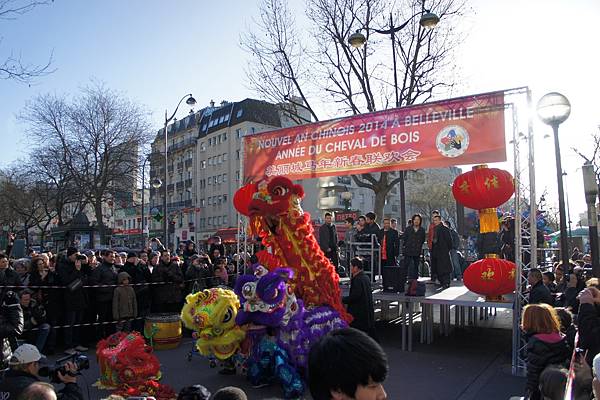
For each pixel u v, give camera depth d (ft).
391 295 31.17
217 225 189.98
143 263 35.70
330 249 39.58
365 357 5.25
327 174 33.58
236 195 34.19
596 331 14.85
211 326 23.48
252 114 179.83
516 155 26.99
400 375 25.40
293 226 24.09
